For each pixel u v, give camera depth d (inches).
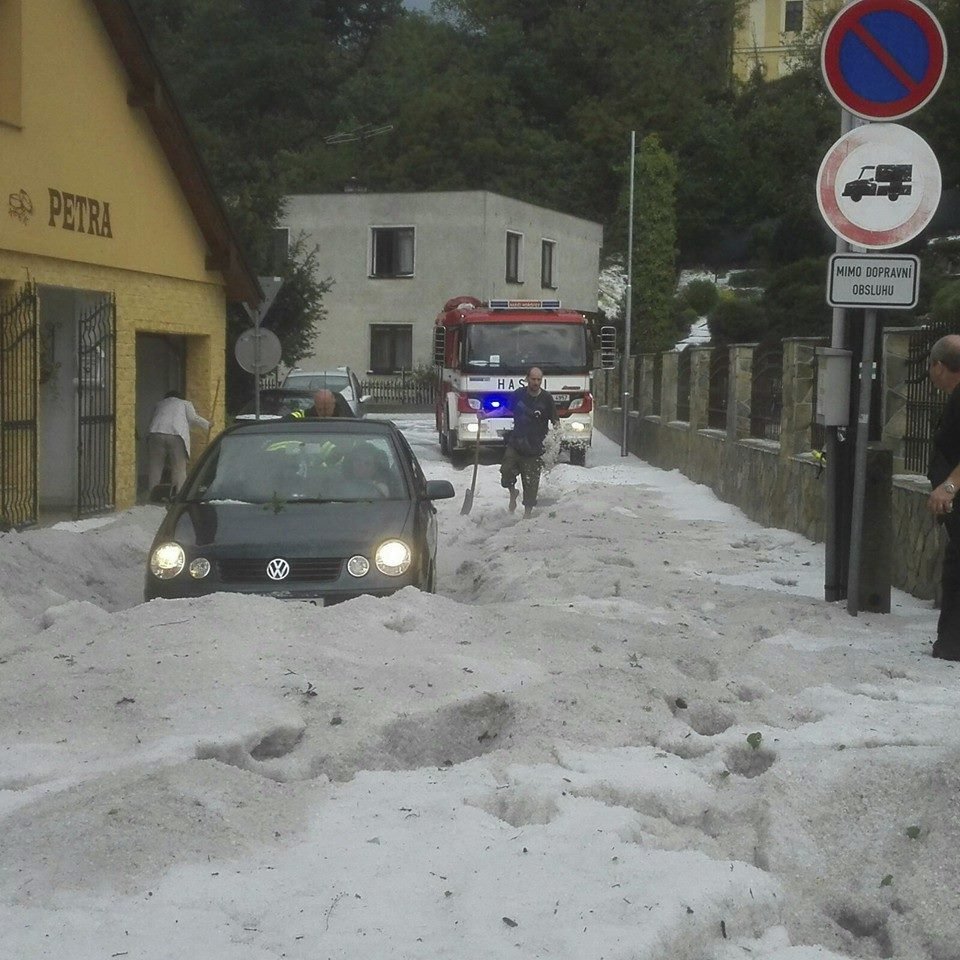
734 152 2864.2
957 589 325.7
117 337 711.7
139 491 804.0
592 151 3004.4
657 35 3238.2
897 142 370.3
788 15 3292.3
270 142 3026.6
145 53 699.4
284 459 430.3
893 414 494.6
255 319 895.1
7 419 599.2
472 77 3065.9
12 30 600.1
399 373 2234.3
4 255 602.9
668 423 1096.2
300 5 3253.0
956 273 1592.0
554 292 2409.0
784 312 1785.2
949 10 1606.8
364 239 2230.6
